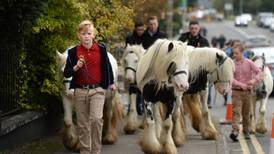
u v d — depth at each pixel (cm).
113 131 1564
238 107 1614
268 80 1770
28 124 1502
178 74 1241
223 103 2716
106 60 1193
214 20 18638
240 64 1609
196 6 17188
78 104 1193
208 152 1440
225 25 14900
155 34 1919
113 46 2020
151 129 1335
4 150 1350
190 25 1906
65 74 1177
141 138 1352
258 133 1781
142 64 1336
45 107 1617
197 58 1566
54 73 1575
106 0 1884
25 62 1562
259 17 13725
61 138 1606
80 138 1206
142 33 1925
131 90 1753
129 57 1688
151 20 1914
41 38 1589
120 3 2005
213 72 1560
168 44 1281
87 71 1178
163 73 1282
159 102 1334
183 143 1520
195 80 1570
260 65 1767
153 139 1329
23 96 1528
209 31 11475
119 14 1902
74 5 1566
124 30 2322
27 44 1560
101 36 1836
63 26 1606
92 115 1180
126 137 1686
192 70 1560
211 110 2442
